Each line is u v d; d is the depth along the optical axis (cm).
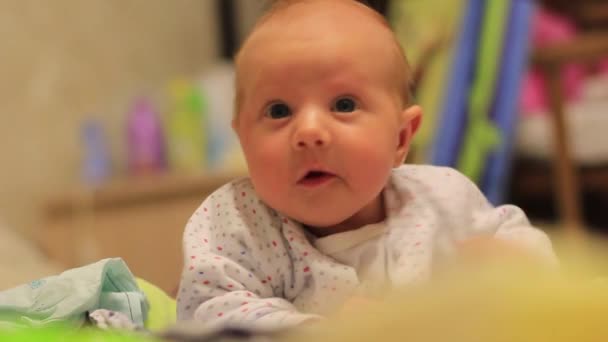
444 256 62
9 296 70
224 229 69
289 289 68
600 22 237
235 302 62
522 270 39
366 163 65
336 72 65
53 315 66
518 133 184
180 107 209
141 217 186
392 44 71
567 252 45
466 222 74
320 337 39
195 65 250
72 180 208
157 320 77
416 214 71
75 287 69
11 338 40
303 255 67
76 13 215
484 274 37
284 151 64
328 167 64
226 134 211
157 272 184
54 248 188
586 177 182
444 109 167
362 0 85
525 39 166
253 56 68
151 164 208
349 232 69
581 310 35
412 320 35
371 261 69
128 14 230
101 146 204
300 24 67
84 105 215
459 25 170
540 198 210
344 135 64
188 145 207
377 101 67
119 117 223
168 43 242
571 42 166
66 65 211
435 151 166
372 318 37
